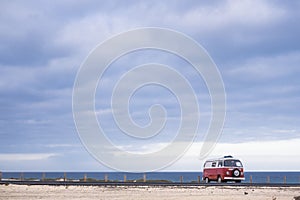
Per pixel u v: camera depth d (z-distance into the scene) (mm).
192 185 40531
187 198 27672
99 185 37875
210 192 32844
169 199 26969
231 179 47969
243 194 31609
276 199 27703
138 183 41281
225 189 36094
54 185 36594
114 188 34781
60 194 29062
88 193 30125
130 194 29984
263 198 28344
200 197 28500
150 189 34531
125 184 39375
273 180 133500
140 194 30109
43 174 52000
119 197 27766
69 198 26719
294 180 141000
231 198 28062
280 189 37500
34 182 40188
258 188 38062
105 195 28922
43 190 31656
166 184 40781
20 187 33688
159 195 29625
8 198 26000
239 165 48625
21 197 26672
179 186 38688
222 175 48156
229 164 48375
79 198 26812
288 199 27844
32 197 26781
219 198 28000
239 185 41906
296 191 35500
